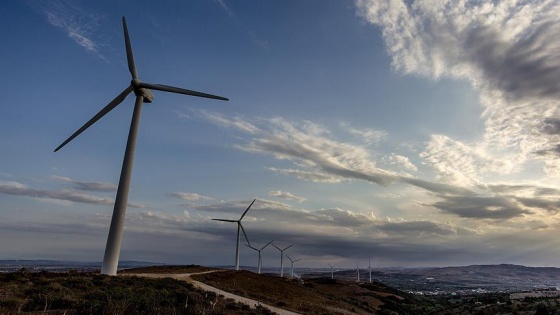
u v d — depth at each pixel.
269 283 84.88
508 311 99.56
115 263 47.56
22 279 37.56
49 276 42.12
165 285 45.78
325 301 82.50
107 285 39.59
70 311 26.89
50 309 27.11
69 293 32.47
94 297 31.97
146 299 32.91
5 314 24.06
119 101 54.56
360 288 156.00
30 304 27.41
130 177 49.94
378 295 143.50
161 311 30.09
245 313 37.28
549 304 96.19
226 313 34.00
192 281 60.28
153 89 54.94
